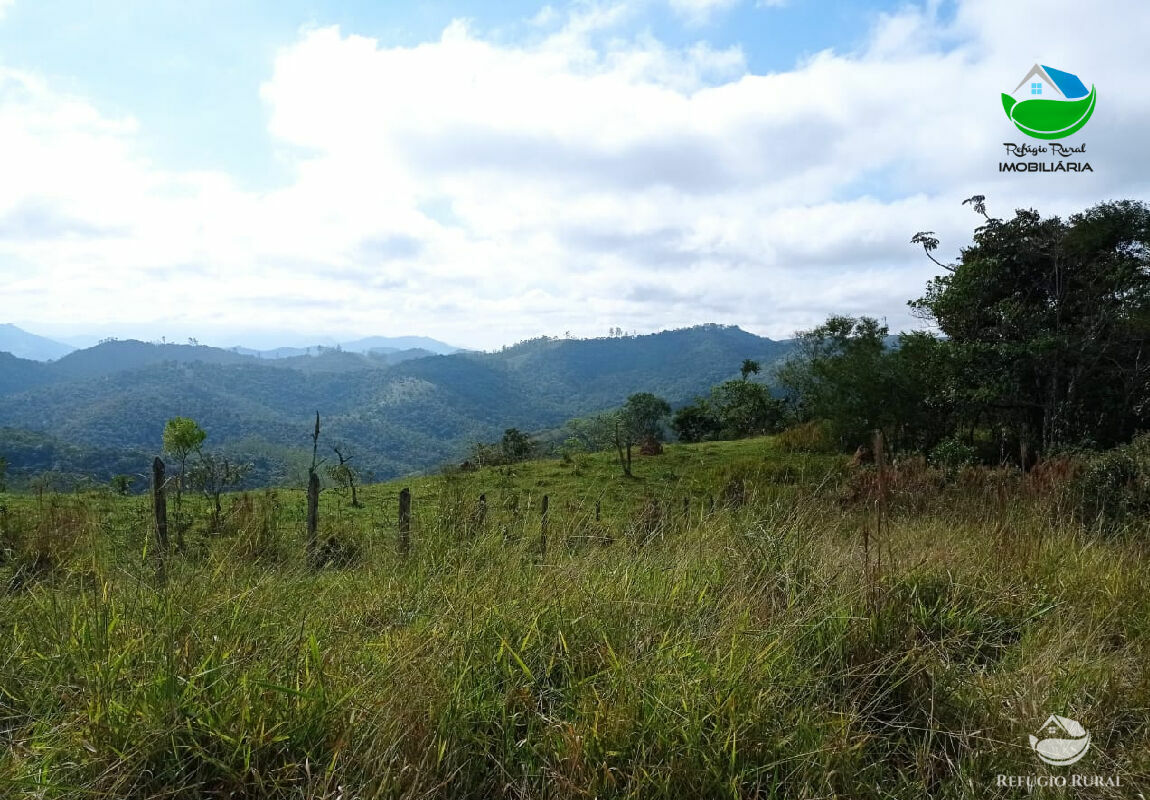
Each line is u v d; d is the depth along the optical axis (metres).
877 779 2.21
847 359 20.03
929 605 3.47
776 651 2.69
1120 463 7.02
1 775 1.92
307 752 2.02
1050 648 2.96
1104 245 17.09
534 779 2.12
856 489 6.85
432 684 2.32
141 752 1.96
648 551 4.41
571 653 2.72
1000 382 17.17
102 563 3.91
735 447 24.08
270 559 4.65
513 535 4.80
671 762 2.03
